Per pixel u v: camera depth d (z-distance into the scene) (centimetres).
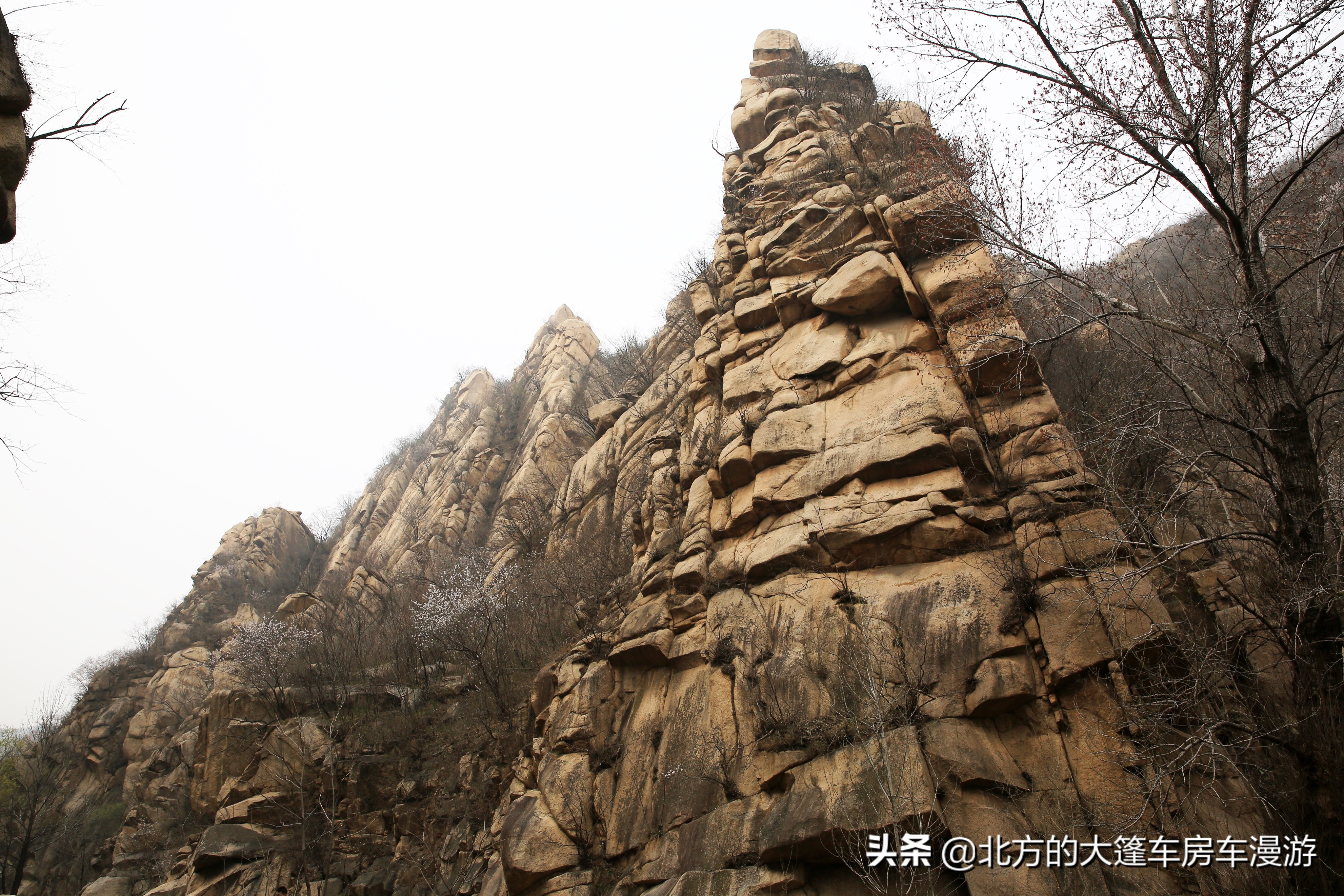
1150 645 959
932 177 1298
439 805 1764
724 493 1506
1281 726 834
